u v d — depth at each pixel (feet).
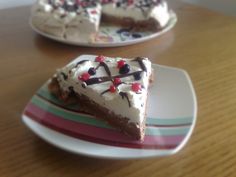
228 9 1.57
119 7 1.04
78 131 0.58
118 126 0.60
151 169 0.52
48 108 0.62
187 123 0.59
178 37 0.97
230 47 0.92
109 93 0.61
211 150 0.56
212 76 0.77
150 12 1.00
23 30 1.01
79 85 0.64
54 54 0.87
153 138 0.57
